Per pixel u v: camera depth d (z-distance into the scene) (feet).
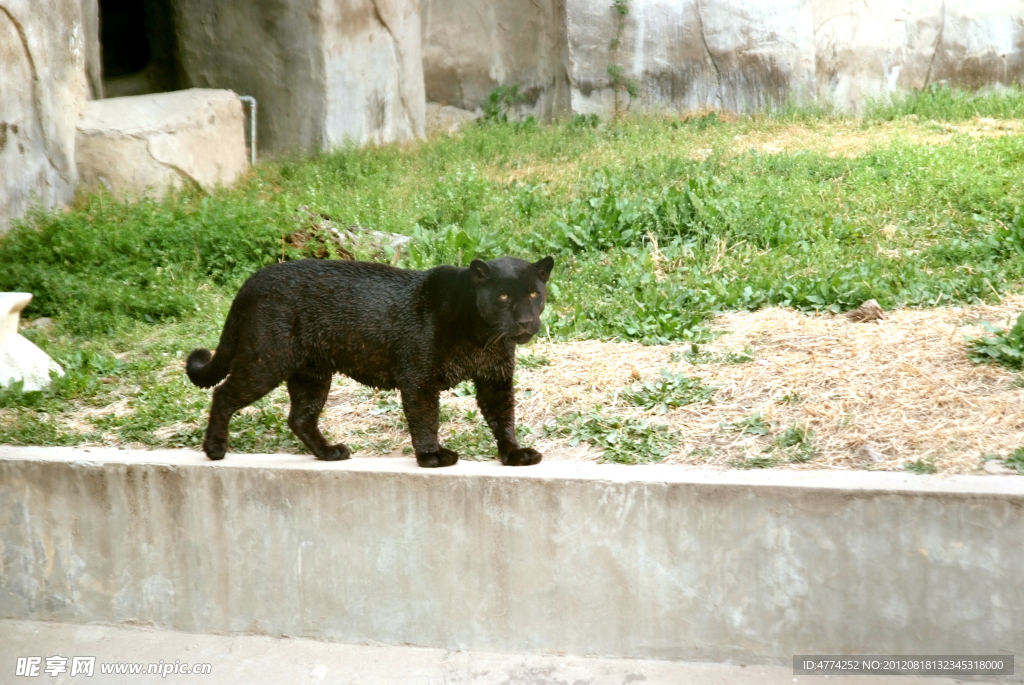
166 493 17.15
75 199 36.37
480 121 54.70
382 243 30.55
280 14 45.11
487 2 56.08
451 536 16.28
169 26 47.47
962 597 14.79
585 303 25.48
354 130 47.29
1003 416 17.46
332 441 19.04
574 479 15.74
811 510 15.03
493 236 30.37
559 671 15.79
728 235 29.86
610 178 36.11
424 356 16.34
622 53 53.26
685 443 17.65
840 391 18.88
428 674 15.97
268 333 16.79
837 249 27.96
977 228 29.19
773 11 52.70
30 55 34.09
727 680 15.20
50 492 17.53
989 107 47.85
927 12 53.36
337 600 16.89
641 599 15.80
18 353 23.09
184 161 38.22
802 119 49.80
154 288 28.58
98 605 17.78
